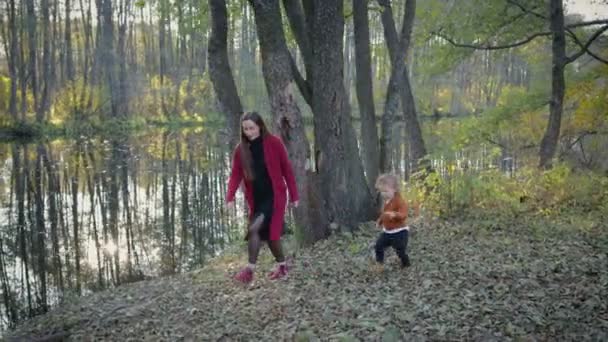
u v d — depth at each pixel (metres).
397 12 18.83
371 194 10.58
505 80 40.91
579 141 15.20
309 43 9.77
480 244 7.81
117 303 8.12
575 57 12.04
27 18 40.97
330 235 9.39
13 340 6.86
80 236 13.29
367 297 5.86
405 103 13.61
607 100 13.80
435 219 10.00
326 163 9.43
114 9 50.19
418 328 4.70
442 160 12.69
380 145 11.69
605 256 6.55
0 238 13.10
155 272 10.22
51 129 40.12
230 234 13.03
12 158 28.03
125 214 15.77
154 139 38.84
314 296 6.25
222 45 10.18
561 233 8.15
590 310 4.82
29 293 9.27
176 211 16.09
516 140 16.42
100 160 27.94
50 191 19.52
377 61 39.72
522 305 5.04
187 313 6.67
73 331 6.95
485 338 4.40
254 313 6.01
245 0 12.09
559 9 11.90
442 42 14.86
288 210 12.44
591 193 10.46
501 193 10.38
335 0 8.84
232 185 5.41
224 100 10.24
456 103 47.19
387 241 6.83
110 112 47.62
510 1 13.34
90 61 49.28
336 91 9.19
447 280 6.14
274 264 8.16
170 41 57.44
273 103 8.66
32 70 40.97
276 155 5.32
